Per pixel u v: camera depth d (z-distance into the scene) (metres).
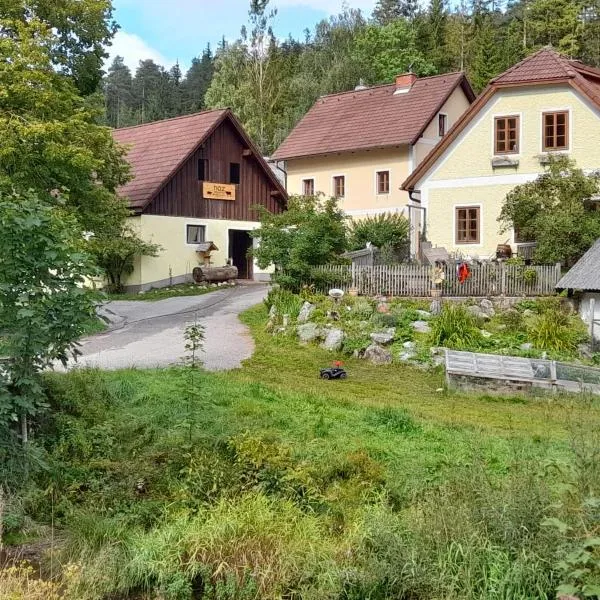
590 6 68.62
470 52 70.69
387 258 29.25
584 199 26.88
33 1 24.97
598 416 10.60
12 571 7.16
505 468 10.17
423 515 7.85
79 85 28.39
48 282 9.79
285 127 68.44
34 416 10.91
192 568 7.62
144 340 22.69
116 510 9.02
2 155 21.20
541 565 6.86
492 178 31.70
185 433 10.73
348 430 12.80
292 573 7.52
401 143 41.25
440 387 19.17
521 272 25.20
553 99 30.48
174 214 37.19
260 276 40.78
